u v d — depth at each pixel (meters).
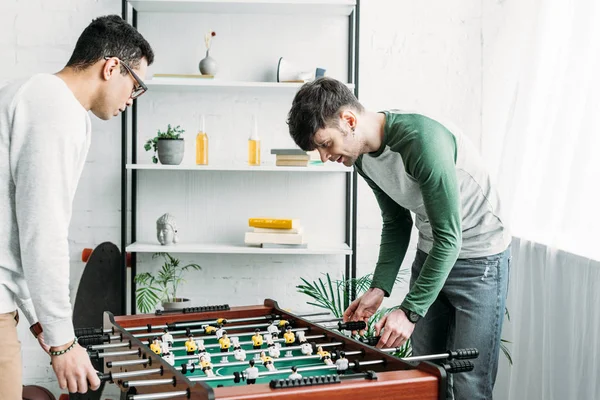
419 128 1.84
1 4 3.15
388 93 3.29
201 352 1.97
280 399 1.43
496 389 3.01
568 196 2.30
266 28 3.25
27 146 1.51
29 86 1.55
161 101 3.25
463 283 2.16
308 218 3.32
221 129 3.27
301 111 1.83
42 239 1.51
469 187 2.09
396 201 2.17
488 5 3.27
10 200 1.56
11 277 1.60
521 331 2.69
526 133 2.74
